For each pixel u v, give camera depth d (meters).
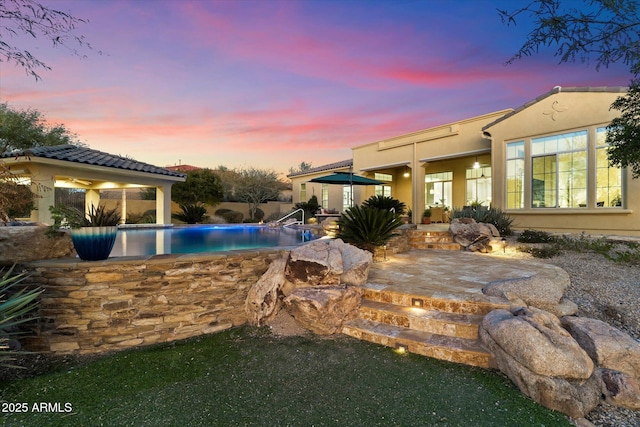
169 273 4.90
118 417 3.04
